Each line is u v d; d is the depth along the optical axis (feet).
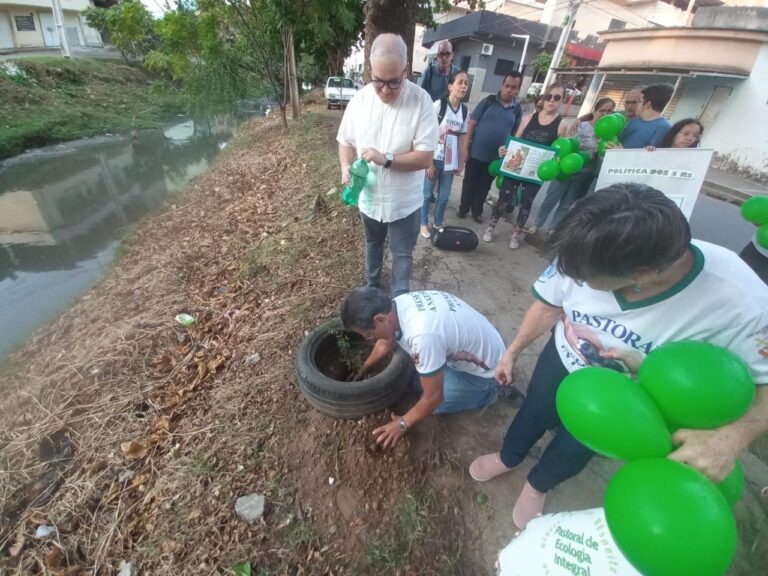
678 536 2.45
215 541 5.72
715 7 42.09
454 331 5.69
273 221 16.14
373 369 7.68
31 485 7.02
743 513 5.93
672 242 2.66
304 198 17.42
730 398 2.60
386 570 5.39
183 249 15.48
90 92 49.90
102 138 40.06
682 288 3.19
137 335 10.37
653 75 42.22
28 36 73.20
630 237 2.62
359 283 10.98
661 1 63.57
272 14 27.76
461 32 61.41
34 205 23.89
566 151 11.85
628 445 2.89
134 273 14.37
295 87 34.30
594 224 2.78
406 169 7.72
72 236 19.65
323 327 7.94
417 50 91.25
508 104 13.28
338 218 14.76
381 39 6.63
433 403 5.81
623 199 2.78
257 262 12.89
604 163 10.04
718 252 3.19
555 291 4.37
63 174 29.94
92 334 11.24
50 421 8.22
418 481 6.27
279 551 5.60
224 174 24.82
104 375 9.19
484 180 14.43
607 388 3.01
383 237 9.32
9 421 8.59
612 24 66.23
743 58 34.58
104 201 24.56
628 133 11.80
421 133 7.41
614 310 3.64
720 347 2.96
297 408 7.37
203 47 36.09
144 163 33.96
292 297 10.76
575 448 4.53
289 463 6.59
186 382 8.82
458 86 11.81
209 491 6.31
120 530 6.13
